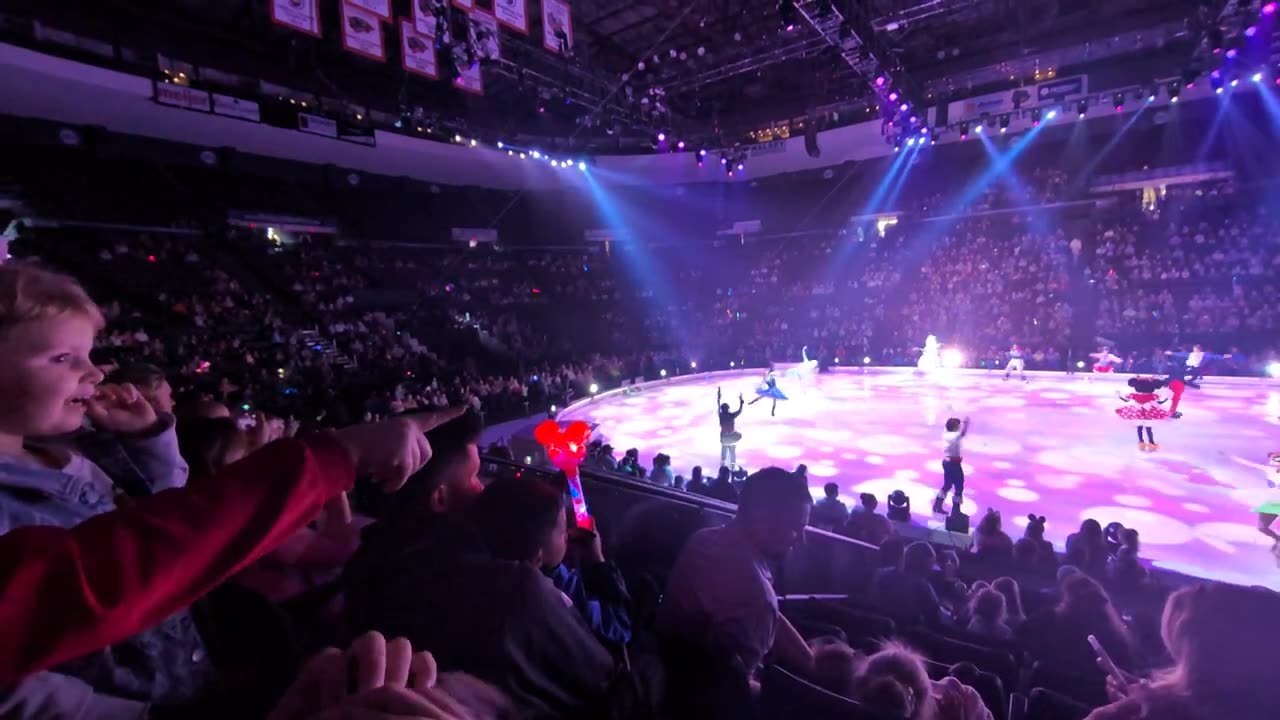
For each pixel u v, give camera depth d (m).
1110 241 28.77
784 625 2.80
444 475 1.82
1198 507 11.21
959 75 26.19
